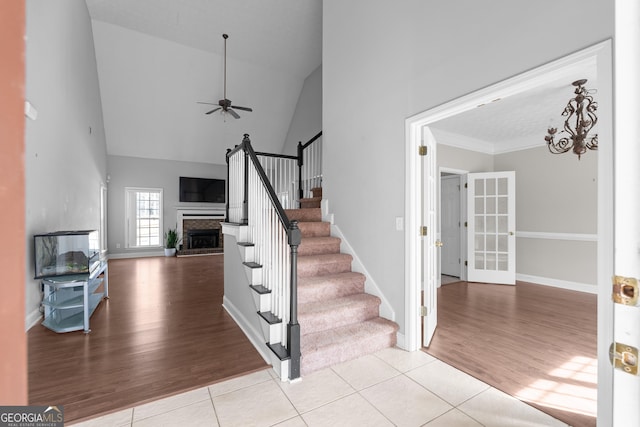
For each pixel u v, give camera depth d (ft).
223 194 30.37
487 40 6.44
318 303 8.92
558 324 10.55
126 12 17.76
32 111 9.27
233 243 11.12
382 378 7.09
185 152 28.07
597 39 4.83
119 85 22.07
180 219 28.71
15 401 1.15
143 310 11.85
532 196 17.04
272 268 8.23
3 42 1.11
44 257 9.86
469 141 17.24
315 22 18.47
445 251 19.67
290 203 18.25
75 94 14.62
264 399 6.29
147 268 21.18
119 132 24.86
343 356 7.82
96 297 12.36
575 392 6.56
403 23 8.56
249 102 26.18
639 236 1.73
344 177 11.04
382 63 9.30
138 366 7.51
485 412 5.94
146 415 5.77
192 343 8.86
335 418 5.75
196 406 6.05
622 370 1.81
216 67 23.03
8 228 1.12
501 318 11.18
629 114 1.74
